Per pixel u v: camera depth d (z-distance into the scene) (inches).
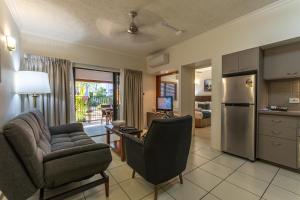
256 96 98.4
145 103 205.8
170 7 95.6
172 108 174.7
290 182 76.0
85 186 61.8
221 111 116.5
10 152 45.3
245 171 87.5
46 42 137.3
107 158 64.5
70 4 91.7
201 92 293.0
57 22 113.0
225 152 116.3
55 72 138.7
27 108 125.2
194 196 66.5
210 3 91.9
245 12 101.9
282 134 89.0
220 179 79.6
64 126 110.0
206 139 153.9
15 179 46.8
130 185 75.3
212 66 126.9
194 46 141.9
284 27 89.5
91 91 264.4
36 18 107.2
